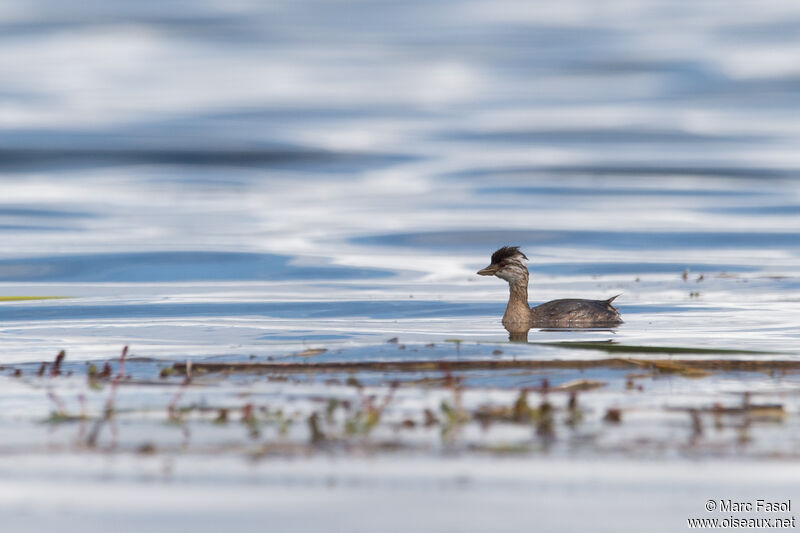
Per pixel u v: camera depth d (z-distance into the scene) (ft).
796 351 55.62
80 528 29.40
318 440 36.22
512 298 69.62
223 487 32.27
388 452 35.04
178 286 88.07
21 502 31.24
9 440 36.60
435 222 123.34
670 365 47.44
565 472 33.22
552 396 42.24
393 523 29.71
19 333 64.34
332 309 75.51
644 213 129.18
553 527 29.37
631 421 38.27
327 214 129.29
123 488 32.30
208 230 117.80
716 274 92.99
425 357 50.11
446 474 33.12
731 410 39.32
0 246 107.24
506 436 36.45
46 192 143.43
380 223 122.62
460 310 75.10
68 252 103.86
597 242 111.65
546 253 105.81
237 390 43.50
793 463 33.83
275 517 30.22
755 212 129.49
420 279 91.45
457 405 38.70
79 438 36.83
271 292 84.28
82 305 77.71
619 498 31.37
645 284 88.12
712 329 65.62
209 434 37.11
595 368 47.55
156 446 35.81
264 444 35.88
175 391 43.57
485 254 105.29
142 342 59.57
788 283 87.30
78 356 53.98
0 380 46.65
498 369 47.60
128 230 117.60
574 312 68.74
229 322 69.10
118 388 44.29
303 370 47.39
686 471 33.27
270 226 121.08
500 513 30.35
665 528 29.35
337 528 29.48
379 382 44.83
